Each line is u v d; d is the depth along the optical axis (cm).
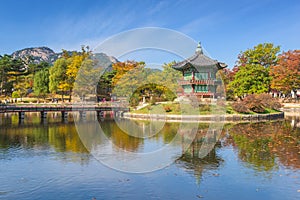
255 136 1772
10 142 1534
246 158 1166
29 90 5950
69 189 827
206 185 851
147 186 843
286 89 4512
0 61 5591
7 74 5619
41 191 812
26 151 1304
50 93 5144
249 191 805
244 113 2989
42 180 899
